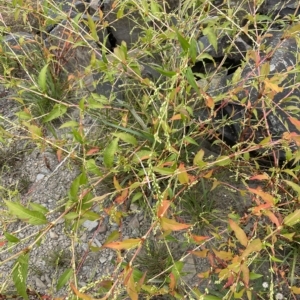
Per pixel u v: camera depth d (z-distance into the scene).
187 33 0.88
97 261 0.87
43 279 0.87
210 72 1.08
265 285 0.79
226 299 0.61
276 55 0.96
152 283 0.79
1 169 1.04
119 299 0.77
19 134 1.08
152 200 0.91
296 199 0.70
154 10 0.81
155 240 0.87
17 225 0.94
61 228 0.92
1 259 0.89
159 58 1.11
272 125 0.89
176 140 0.83
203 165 0.67
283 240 0.80
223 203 0.91
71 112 1.10
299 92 0.92
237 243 0.82
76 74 1.13
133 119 0.97
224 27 0.85
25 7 0.91
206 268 0.83
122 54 0.75
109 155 0.61
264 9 1.17
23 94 1.11
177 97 0.85
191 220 0.89
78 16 0.86
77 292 0.49
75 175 1.01
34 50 1.13
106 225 0.91
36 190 1.00
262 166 0.89
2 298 0.71
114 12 1.15
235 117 0.94
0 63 1.16
